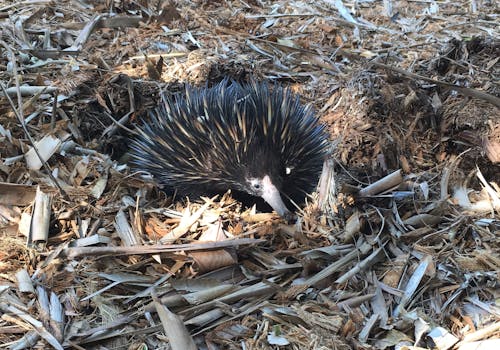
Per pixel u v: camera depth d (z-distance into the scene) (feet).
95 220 3.06
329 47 5.41
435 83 4.20
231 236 3.06
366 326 2.66
